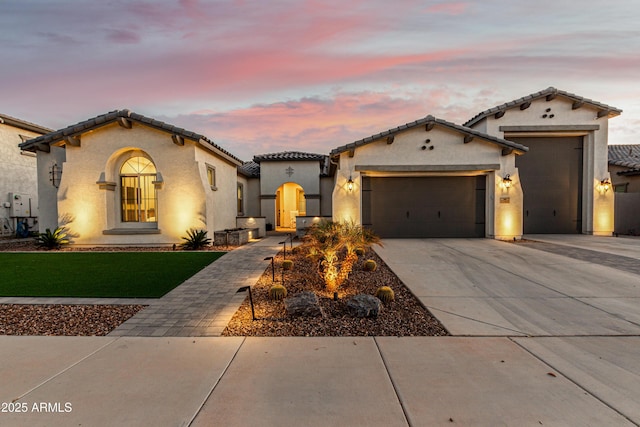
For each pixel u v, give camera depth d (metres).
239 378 3.10
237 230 14.35
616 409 2.60
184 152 12.07
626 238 14.23
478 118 15.86
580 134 15.77
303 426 2.42
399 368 3.29
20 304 5.37
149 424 2.45
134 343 3.92
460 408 2.62
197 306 5.33
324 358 3.51
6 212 15.64
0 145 15.39
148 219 12.66
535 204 16.06
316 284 6.62
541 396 2.78
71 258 9.65
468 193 14.48
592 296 5.84
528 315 4.88
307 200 21.48
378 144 13.88
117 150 12.08
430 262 8.84
